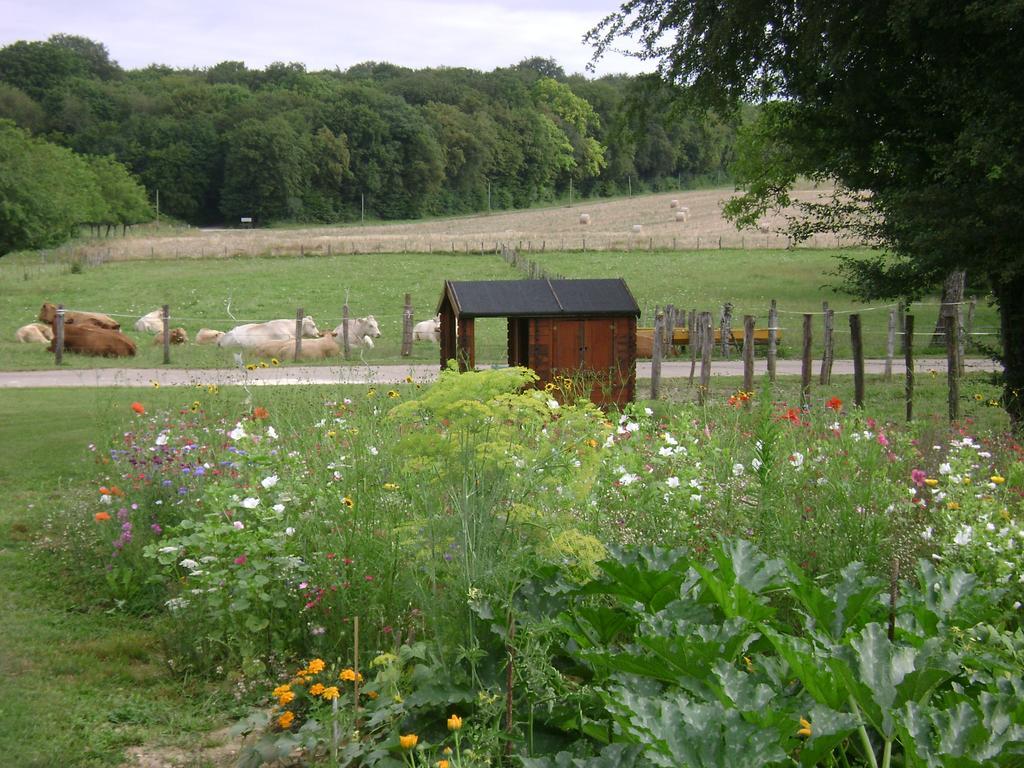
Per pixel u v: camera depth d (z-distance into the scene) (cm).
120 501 752
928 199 1317
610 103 18388
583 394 1348
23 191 4388
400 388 1287
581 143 16775
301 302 4028
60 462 1120
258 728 491
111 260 5744
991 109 1271
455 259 5638
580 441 575
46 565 759
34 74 14312
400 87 16000
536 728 427
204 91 14188
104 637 624
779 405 1020
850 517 585
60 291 4353
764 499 611
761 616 447
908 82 1421
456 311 1476
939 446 868
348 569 567
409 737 362
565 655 489
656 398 1706
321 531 610
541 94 17212
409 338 2616
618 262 5472
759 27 1484
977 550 531
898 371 2197
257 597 571
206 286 4525
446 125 14825
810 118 1606
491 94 17175
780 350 2589
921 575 493
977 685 402
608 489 650
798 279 4634
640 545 579
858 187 1617
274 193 12975
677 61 1596
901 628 441
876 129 1498
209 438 904
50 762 451
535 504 531
